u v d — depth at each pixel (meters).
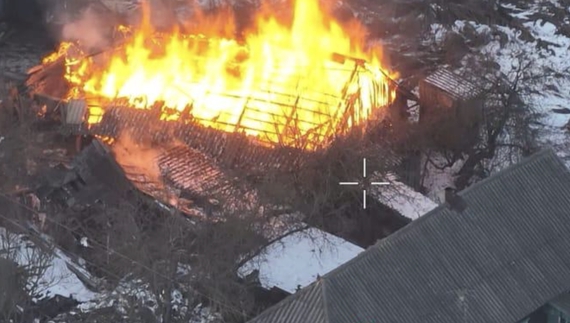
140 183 63.59
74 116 70.94
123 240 55.81
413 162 71.31
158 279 53.28
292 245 61.34
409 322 48.84
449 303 49.91
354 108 71.12
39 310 55.38
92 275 58.44
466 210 52.91
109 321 53.97
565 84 86.38
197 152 69.12
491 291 50.91
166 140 70.38
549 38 94.31
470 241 52.03
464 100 73.06
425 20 92.19
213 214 58.28
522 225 53.34
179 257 54.78
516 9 99.06
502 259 52.00
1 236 57.38
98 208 61.12
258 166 65.00
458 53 86.81
